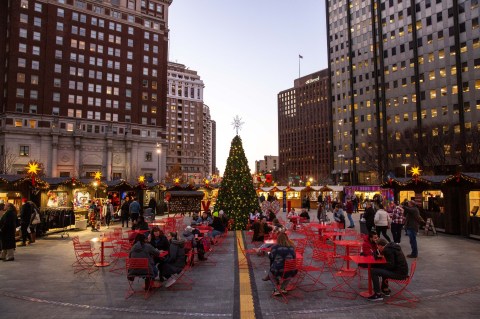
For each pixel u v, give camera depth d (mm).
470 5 64938
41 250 15492
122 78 84375
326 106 190250
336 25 99500
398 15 79125
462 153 51188
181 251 9828
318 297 8727
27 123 71438
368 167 77125
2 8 74562
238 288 9508
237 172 23594
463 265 12273
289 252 8789
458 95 65438
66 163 74250
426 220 20984
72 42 78188
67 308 7887
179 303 8250
